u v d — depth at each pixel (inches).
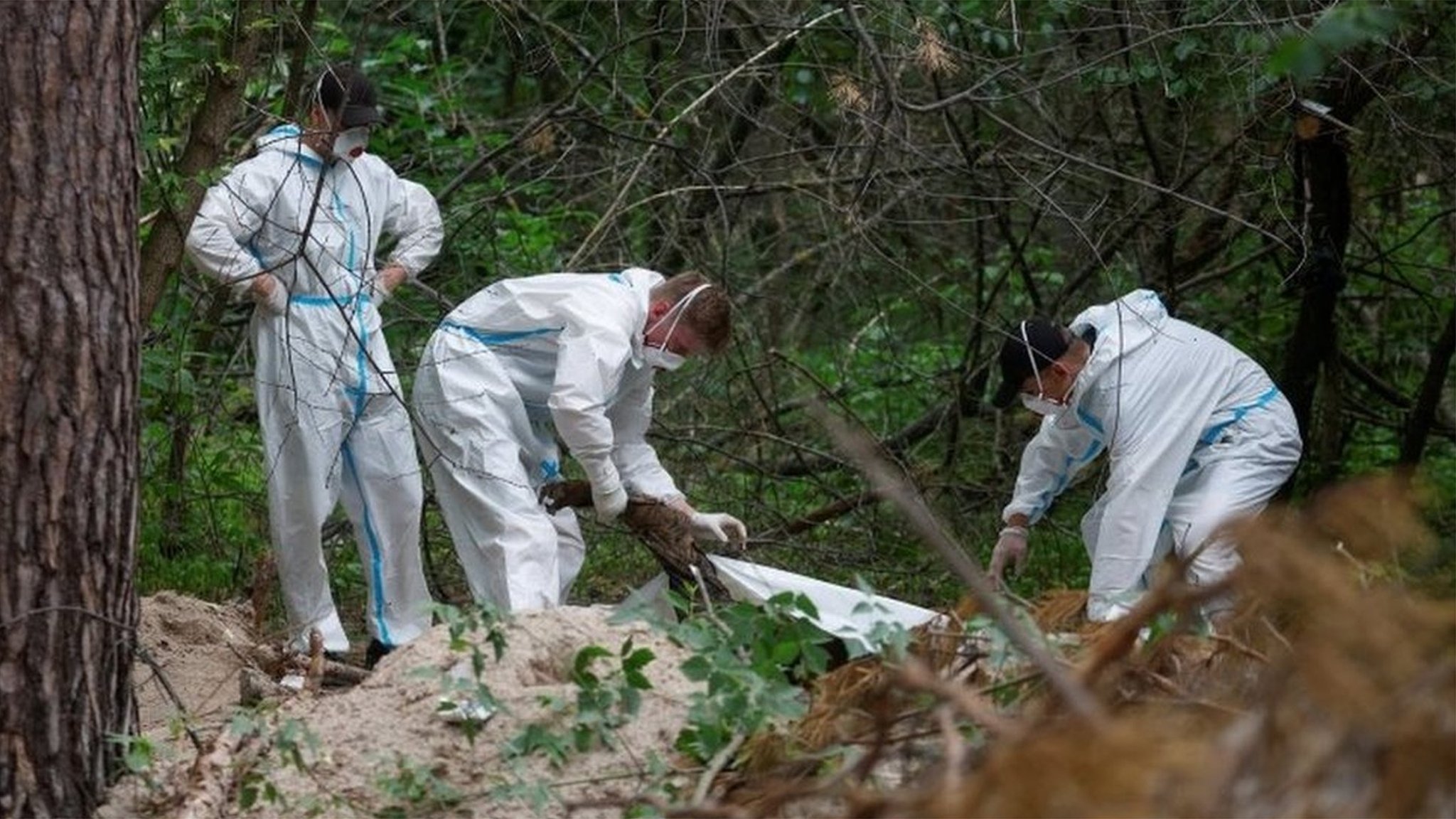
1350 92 495.8
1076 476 508.7
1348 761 151.4
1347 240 556.7
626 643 270.4
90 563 273.0
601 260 546.9
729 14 543.5
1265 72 432.5
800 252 576.7
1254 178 528.1
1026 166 523.8
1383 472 558.6
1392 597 175.0
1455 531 481.7
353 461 404.2
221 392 483.8
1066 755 150.7
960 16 465.7
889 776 237.0
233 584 468.8
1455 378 611.2
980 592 182.4
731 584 361.4
